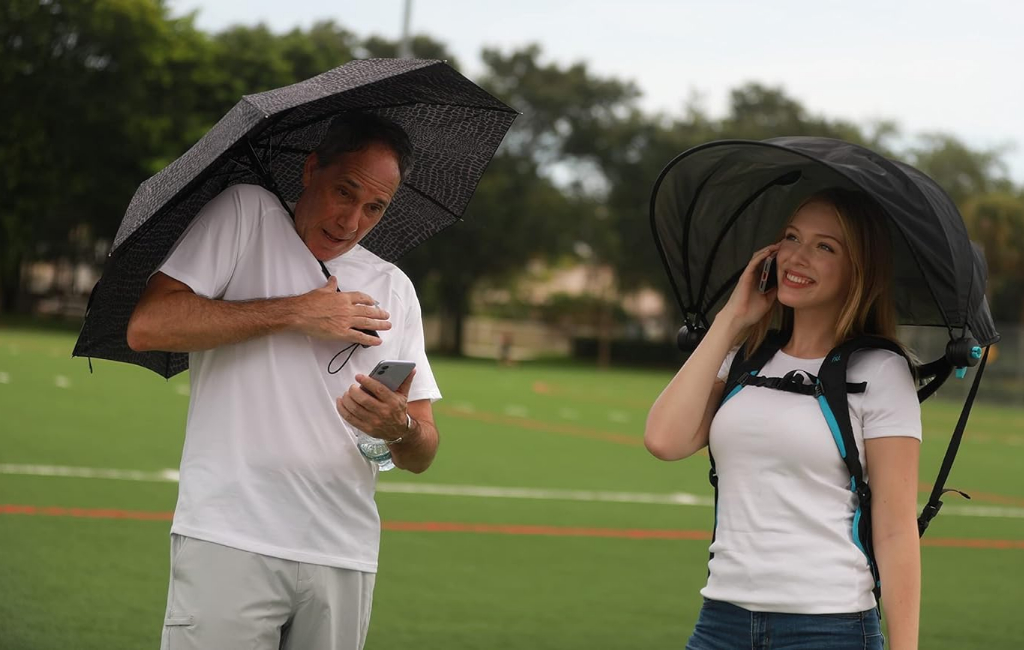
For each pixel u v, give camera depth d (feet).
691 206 17.11
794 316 16.33
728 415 15.66
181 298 15.31
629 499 55.98
